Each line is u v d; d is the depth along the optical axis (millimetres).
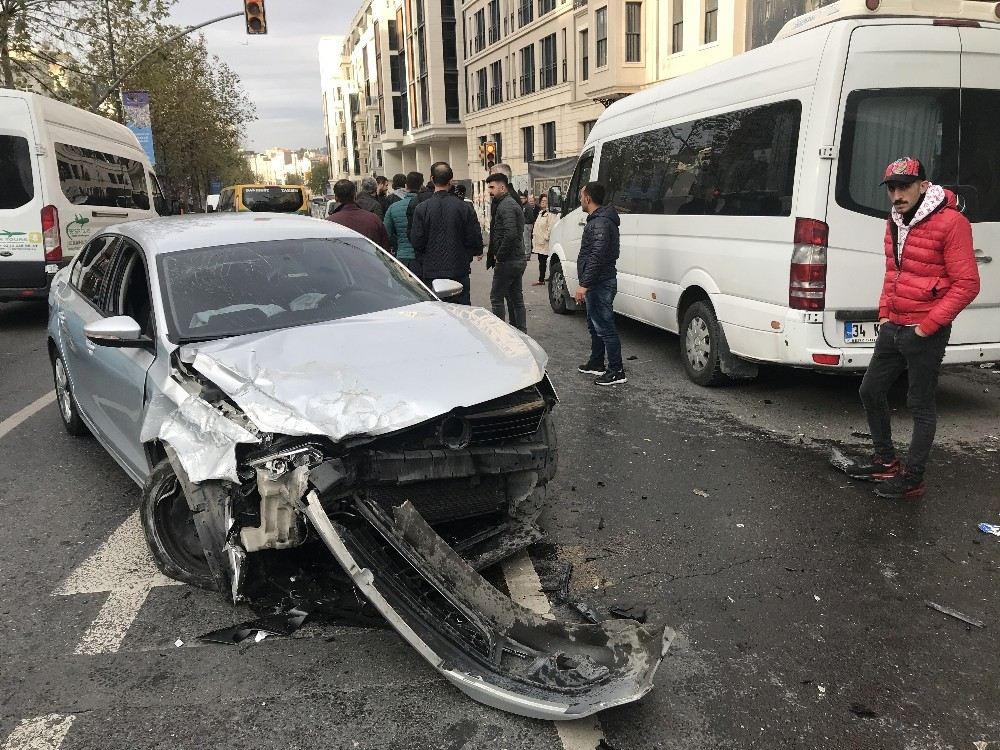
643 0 24734
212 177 50719
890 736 2627
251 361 3404
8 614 3441
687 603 3477
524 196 20844
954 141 5543
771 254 5855
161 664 3062
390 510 3250
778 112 5816
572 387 7180
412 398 3188
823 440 5613
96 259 5328
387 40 64125
